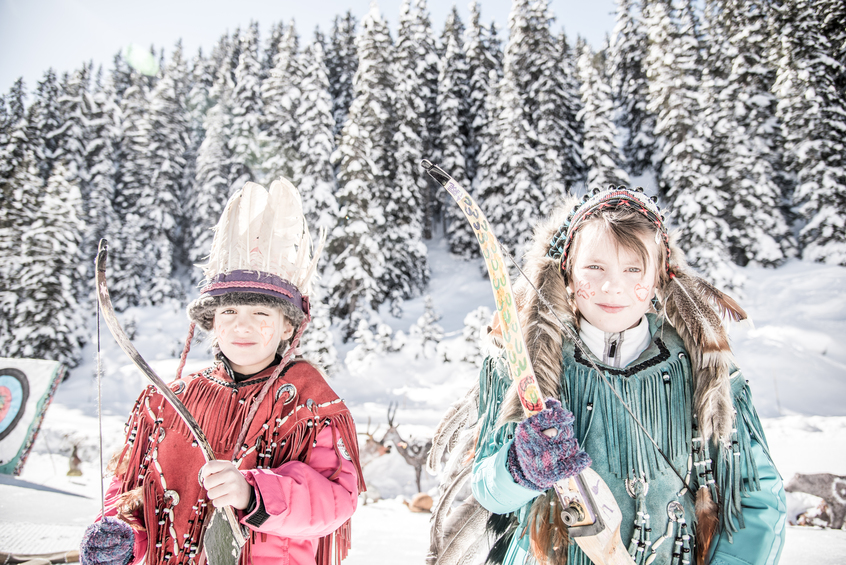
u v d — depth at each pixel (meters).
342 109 42.25
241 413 1.55
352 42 44.88
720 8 32.50
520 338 1.25
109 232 33.91
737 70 28.73
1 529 4.57
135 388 22.97
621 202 1.46
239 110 35.41
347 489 1.47
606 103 28.41
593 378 1.43
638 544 1.30
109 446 11.20
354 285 25.53
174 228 37.34
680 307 1.45
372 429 13.82
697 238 23.48
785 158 27.34
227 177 35.31
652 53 28.00
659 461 1.35
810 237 25.73
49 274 25.62
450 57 38.75
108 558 1.31
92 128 39.78
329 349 19.08
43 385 9.01
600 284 1.40
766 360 19.16
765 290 23.56
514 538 1.48
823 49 27.53
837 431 9.71
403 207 30.91
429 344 21.77
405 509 7.20
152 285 33.41
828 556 3.74
